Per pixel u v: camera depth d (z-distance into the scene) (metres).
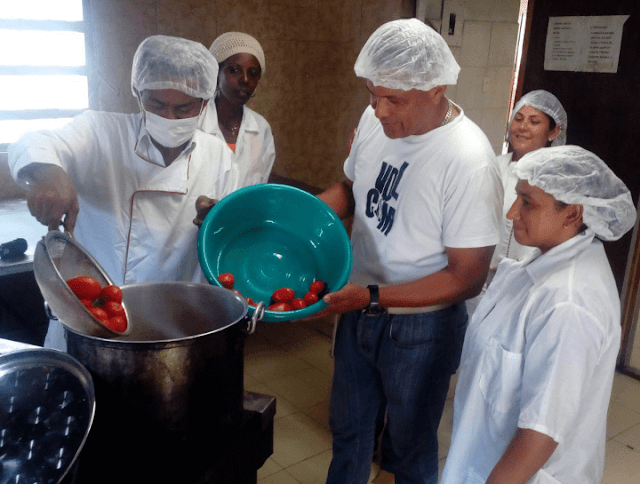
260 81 3.43
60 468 0.76
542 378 1.06
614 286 1.15
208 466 0.98
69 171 1.46
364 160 1.68
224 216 1.61
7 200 2.68
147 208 1.51
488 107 3.89
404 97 1.41
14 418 0.82
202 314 1.20
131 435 0.94
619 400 2.80
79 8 2.76
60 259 1.09
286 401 2.62
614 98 2.84
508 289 1.27
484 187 1.45
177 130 1.38
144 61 1.29
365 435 1.82
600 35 2.83
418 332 1.60
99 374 0.91
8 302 2.42
